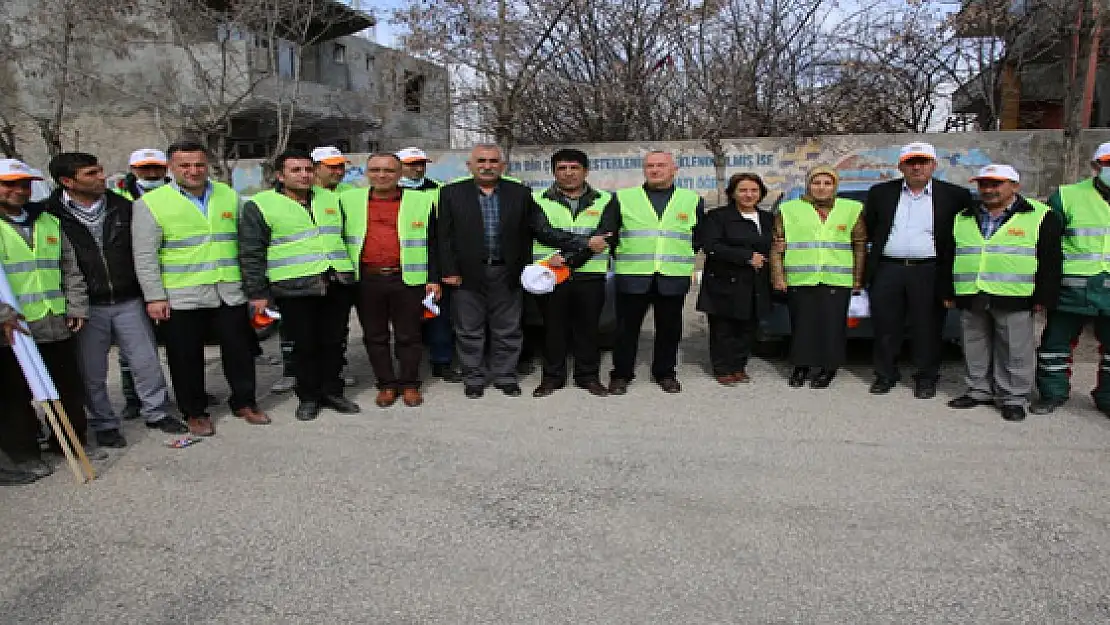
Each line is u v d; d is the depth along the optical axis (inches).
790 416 203.0
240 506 152.9
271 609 116.3
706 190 427.2
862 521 141.0
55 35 435.2
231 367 202.2
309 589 121.8
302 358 205.9
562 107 442.6
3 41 426.9
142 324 192.2
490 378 247.3
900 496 151.3
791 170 421.4
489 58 370.9
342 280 205.0
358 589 121.3
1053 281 190.9
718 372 236.7
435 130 900.0
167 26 470.6
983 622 109.5
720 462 171.0
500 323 224.8
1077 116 352.2
